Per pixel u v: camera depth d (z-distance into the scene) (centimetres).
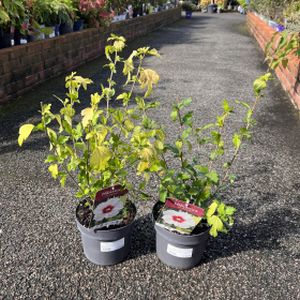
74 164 179
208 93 525
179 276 200
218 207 177
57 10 555
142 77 178
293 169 318
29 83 499
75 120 400
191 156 329
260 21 1057
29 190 271
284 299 188
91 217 182
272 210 259
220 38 1105
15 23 460
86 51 685
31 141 347
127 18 1002
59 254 211
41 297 183
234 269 206
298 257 217
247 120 200
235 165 319
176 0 1786
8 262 204
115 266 205
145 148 164
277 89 560
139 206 255
